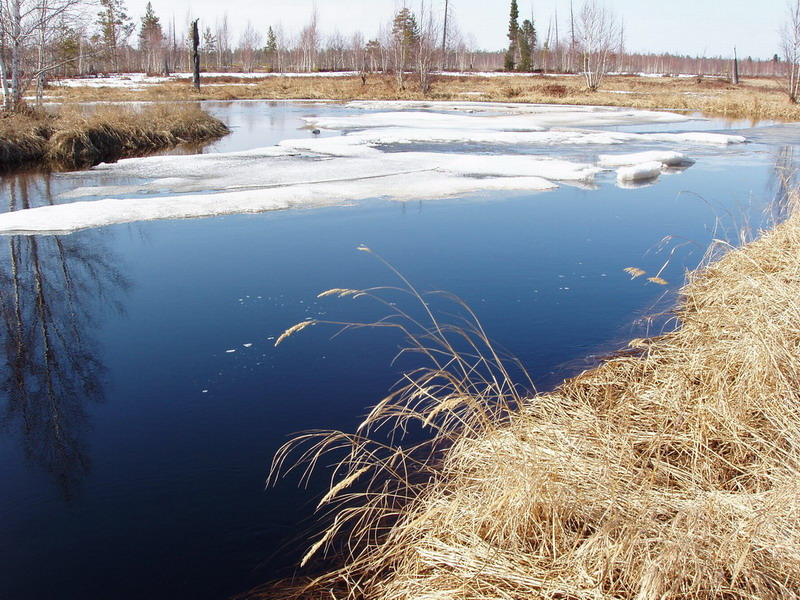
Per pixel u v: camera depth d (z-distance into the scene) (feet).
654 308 20.94
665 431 12.42
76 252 26.61
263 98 133.28
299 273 24.21
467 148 57.77
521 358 17.39
